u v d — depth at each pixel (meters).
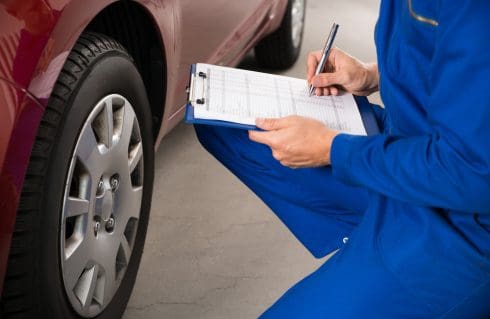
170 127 2.40
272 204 2.04
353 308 1.49
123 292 2.00
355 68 1.87
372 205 1.56
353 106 1.85
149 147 2.06
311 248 2.06
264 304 2.22
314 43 4.66
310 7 5.42
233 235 2.55
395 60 1.47
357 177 1.48
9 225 1.43
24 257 1.49
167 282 2.27
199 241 2.49
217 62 2.72
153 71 2.11
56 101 1.51
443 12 1.29
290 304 1.57
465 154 1.29
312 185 1.94
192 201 2.72
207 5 2.43
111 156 1.77
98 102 1.67
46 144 1.49
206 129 1.95
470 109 1.27
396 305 1.48
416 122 1.45
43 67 1.45
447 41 1.28
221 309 2.18
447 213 1.46
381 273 1.48
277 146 1.60
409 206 1.49
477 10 1.23
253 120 1.63
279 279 2.34
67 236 1.73
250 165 1.97
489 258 1.42
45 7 1.46
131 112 1.87
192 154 3.06
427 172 1.35
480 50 1.24
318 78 1.85
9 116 1.39
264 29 3.46
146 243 2.44
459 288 1.45
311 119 1.61
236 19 2.88
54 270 1.58
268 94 1.78
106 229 1.84
